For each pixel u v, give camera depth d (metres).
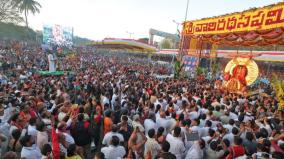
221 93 15.50
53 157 5.29
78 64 30.25
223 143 6.09
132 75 21.53
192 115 8.50
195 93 13.03
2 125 6.51
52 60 20.86
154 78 21.20
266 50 36.34
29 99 8.88
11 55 33.06
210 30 18.00
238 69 17.78
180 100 10.72
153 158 5.89
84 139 7.18
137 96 12.09
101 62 37.75
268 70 34.81
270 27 13.03
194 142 6.18
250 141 6.57
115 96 11.39
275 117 9.43
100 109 8.61
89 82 13.95
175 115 7.96
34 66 24.00
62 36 65.38
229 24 16.09
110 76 19.36
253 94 16.78
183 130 6.73
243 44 19.88
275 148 6.23
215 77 23.55
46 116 7.36
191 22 20.38
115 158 5.61
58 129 6.17
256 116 9.94
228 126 7.44
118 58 54.62
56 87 12.45
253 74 16.83
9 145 6.12
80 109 7.75
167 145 5.30
